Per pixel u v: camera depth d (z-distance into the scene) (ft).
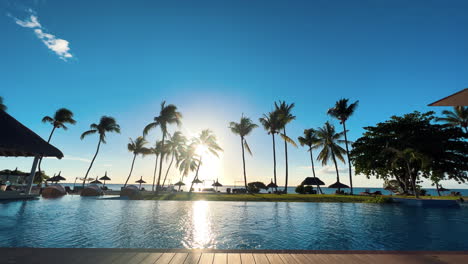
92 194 79.25
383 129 106.83
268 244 21.20
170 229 26.23
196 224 29.63
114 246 19.25
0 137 44.16
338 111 119.85
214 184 162.50
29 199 55.47
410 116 106.42
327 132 131.13
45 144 53.26
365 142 112.37
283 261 12.64
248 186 112.27
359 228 28.96
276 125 108.06
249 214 40.34
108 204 51.44
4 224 26.40
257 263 12.28
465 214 45.32
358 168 112.47
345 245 21.09
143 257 12.83
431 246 20.86
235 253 13.75
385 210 50.93
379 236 24.71
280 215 39.83
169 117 92.07
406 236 24.82
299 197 76.95
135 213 37.99
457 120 136.15
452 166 94.94
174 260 12.50
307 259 13.00
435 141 95.96
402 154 87.56
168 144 125.39
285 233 25.75
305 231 26.84
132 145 147.95
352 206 58.75
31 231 23.31
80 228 25.35
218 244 20.95
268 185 130.21
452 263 12.53
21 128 50.01
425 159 85.20
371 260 12.96
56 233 22.84
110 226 26.91
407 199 67.36
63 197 67.31
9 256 12.41
